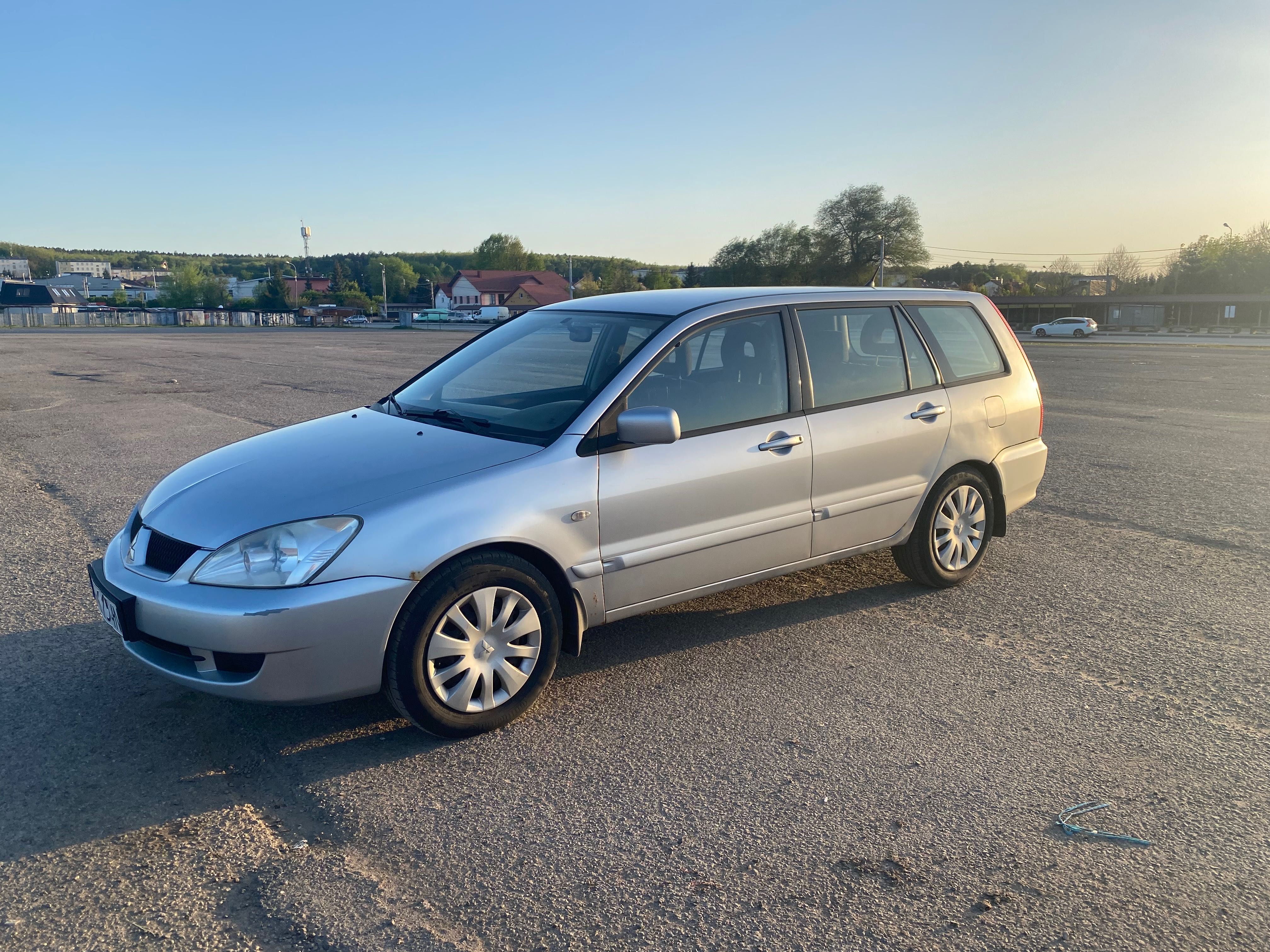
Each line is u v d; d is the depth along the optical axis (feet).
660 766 9.96
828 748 10.36
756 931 7.32
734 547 12.50
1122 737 10.66
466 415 12.30
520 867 8.16
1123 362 82.89
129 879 7.97
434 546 9.87
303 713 11.19
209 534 9.97
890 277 277.23
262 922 7.41
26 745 10.30
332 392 49.06
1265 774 9.84
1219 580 16.65
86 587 15.72
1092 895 7.79
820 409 13.38
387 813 9.02
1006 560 17.85
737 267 298.15
